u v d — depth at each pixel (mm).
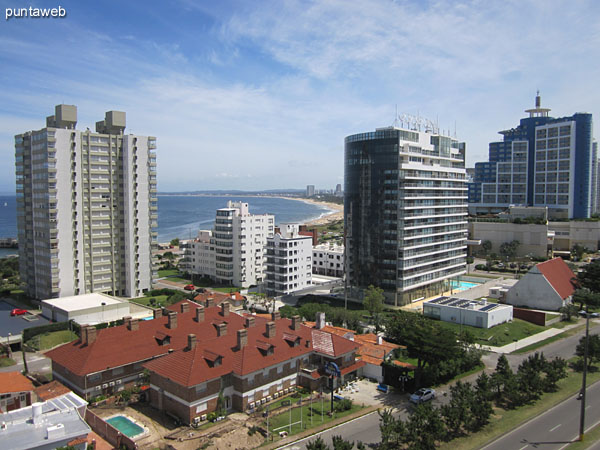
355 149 153375
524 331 117688
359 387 79875
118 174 155875
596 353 86875
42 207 144000
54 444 47906
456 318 125562
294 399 74250
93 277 151125
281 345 78000
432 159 160625
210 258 193875
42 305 127500
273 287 162250
